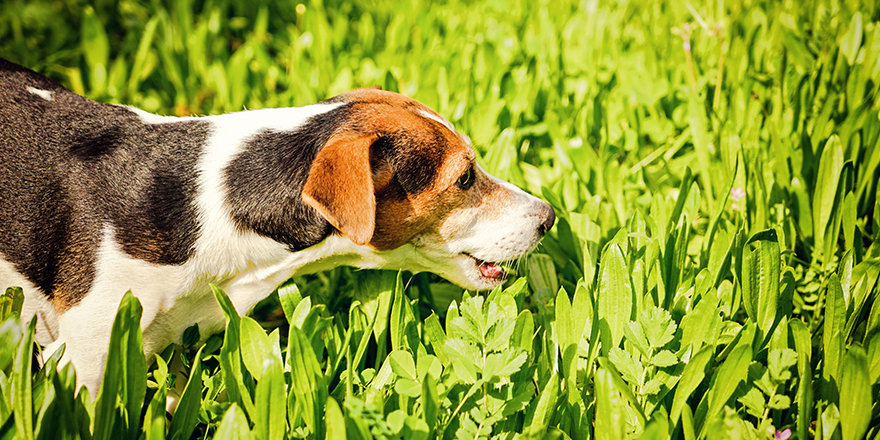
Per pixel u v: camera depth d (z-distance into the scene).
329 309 1.31
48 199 1.19
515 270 1.31
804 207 1.34
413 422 1.11
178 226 1.20
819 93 1.51
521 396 1.14
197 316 1.24
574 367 1.17
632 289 1.20
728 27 1.68
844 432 1.13
